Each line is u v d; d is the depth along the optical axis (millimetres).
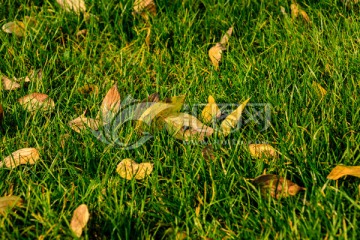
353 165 2805
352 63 3506
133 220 2631
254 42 3945
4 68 3734
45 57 3854
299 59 3629
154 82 3625
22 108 3303
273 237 2479
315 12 4090
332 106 3143
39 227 2625
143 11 4137
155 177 2783
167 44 3967
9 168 2893
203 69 3619
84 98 3422
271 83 3445
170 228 2551
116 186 2762
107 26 4086
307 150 2902
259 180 2680
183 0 4230
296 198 2650
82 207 2514
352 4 4051
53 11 4176
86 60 3803
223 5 4172
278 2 4195
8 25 3953
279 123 3150
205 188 2709
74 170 2861
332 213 2508
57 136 3072
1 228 2521
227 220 2568
